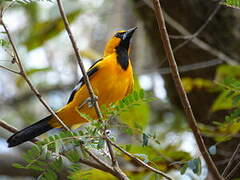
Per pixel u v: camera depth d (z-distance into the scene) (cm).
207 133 929
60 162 612
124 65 976
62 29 1449
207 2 1236
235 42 1242
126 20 1627
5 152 1332
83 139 614
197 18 1240
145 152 908
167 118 1467
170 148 1134
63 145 605
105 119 634
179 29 1216
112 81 950
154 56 1390
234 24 1238
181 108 1331
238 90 680
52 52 1661
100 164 675
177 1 1220
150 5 1225
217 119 1187
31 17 1570
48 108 675
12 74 1698
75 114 934
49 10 1425
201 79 1209
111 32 1644
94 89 943
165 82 1330
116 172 678
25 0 644
